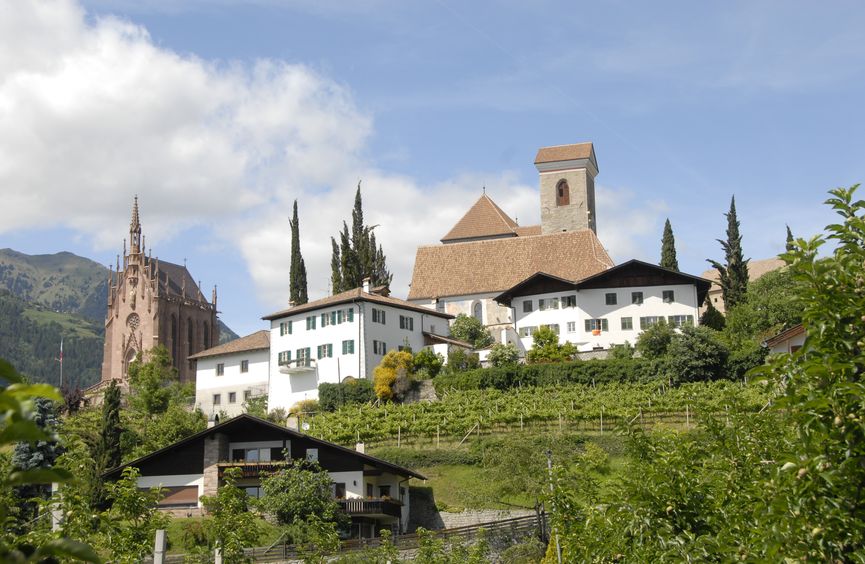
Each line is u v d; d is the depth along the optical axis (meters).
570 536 26.22
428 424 78.88
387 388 90.56
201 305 171.75
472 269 121.69
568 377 87.19
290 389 99.31
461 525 65.69
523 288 102.06
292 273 127.44
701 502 19.84
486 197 139.88
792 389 13.35
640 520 19.66
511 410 79.88
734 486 19.91
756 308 97.94
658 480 20.08
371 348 95.94
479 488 67.44
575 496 28.36
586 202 136.75
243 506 36.97
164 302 163.38
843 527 12.85
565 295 100.19
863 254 13.62
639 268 98.44
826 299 13.44
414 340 102.38
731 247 117.19
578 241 122.06
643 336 90.69
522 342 101.38
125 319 163.12
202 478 60.41
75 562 16.42
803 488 12.92
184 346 166.62
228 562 35.06
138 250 165.12
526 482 65.88
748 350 84.75
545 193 138.12
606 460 66.56
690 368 82.88
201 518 56.44
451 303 119.19
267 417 95.94
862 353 12.91
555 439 72.38
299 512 54.81
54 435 6.22
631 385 83.94
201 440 61.00
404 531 65.00
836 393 12.63
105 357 163.38
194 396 113.62
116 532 27.31
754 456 20.16
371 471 63.16
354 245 127.38
